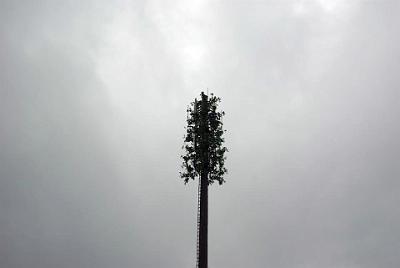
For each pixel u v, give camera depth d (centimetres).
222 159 3966
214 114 4103
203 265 3453
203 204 3728
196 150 3947
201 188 3809
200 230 3603
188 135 4062
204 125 4031
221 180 3919
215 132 4041
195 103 4162
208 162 3903
